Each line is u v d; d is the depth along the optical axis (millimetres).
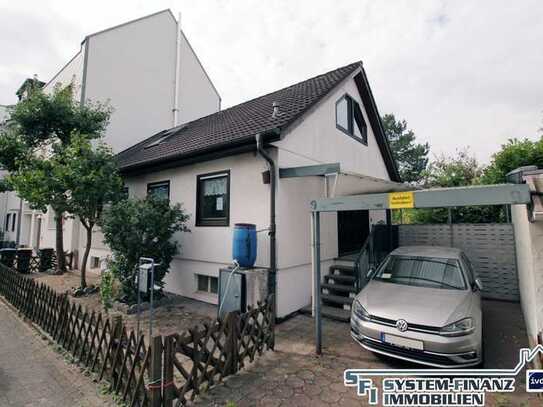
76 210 7441
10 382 3510
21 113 8734
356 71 9102
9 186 9773
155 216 6539
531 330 4125
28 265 10914
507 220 8445
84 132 9430
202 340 3275
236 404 3043
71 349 4223
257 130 6008
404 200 3461
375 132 11086
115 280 6949
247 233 5453
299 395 3205
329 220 7566
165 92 14570
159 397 2787
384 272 5098
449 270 4668
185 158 7016
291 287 6027
